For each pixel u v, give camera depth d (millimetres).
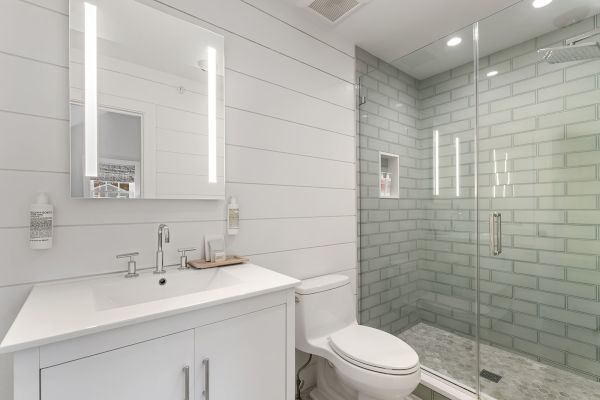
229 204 1396
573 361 1569
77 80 1040
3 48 930
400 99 2068
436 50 1896
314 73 1802
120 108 1127
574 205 1557
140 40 1178
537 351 1655
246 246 1475
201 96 1326
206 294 900
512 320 1718
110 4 1114
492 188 1779
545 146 1624
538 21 1590
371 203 2135
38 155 977
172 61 1255
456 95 1874
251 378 959
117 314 731
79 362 654
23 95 957
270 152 1579
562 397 1499
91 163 1061
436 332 1912
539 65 1626
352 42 2043
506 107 1722
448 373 1672
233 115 1438
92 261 1068
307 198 1750
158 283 1115
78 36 1045
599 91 1470
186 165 1278
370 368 1193
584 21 1490
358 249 2121
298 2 1617
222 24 1410
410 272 2018
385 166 2105
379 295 2094
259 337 979
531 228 1672
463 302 1840
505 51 1716
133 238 1156
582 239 1544
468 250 1842
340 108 1957
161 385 770
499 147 1749
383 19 1800
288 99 1666
